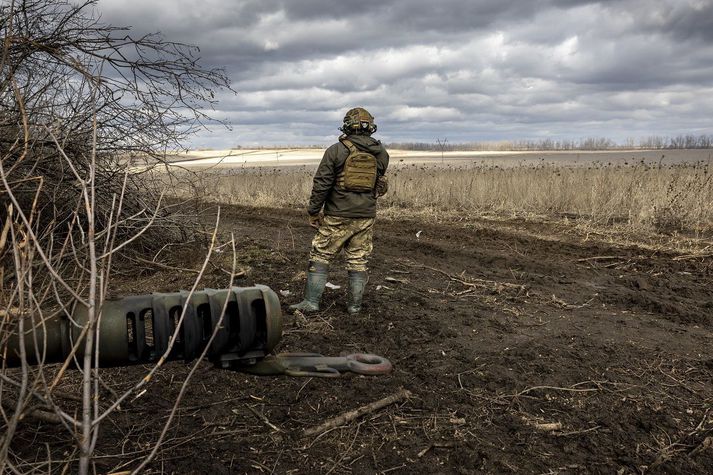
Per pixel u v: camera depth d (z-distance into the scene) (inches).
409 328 195.5
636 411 140.6
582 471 115.8
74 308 98.7
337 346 178.4
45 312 100.7
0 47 157.1
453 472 114.7
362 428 129.7
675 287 256.5
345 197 205.8
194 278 242.5
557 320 208.8
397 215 510.6
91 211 82.1
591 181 548.7
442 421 133.3
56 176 194.4
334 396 144.0
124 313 102.7
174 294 110.1
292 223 460.1
